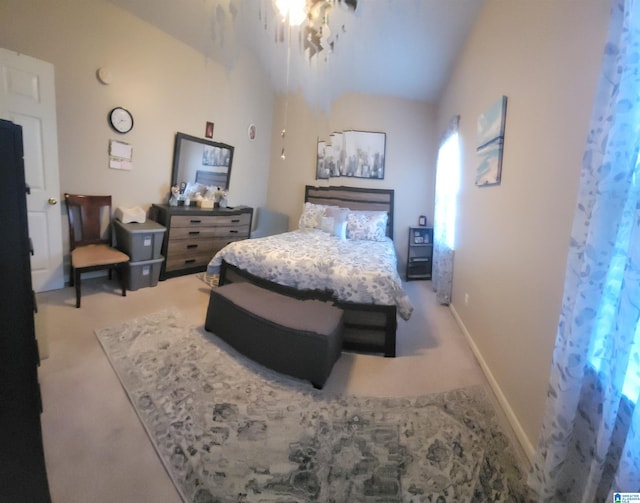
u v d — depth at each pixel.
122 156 3.26
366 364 2.16
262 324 1.94
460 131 3.16
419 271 4.53
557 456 1.01
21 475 0.95
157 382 1.77
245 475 1.25
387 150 4.53
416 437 1.50
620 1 0.91
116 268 3.11
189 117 3.82
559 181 1.34
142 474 1.23
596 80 1.13
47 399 1.58
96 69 2.95
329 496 1.19
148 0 3.11
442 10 2.71
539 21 1.57
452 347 2.48
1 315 0.92
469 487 1.26
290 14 2.78
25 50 2.51
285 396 1.74
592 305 0.93
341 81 4.26
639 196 0.80
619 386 0.83
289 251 2.78
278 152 5.04
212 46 3.88
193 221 3.65
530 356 1.52
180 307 2.78
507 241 1.87
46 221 2.74
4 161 0.92
